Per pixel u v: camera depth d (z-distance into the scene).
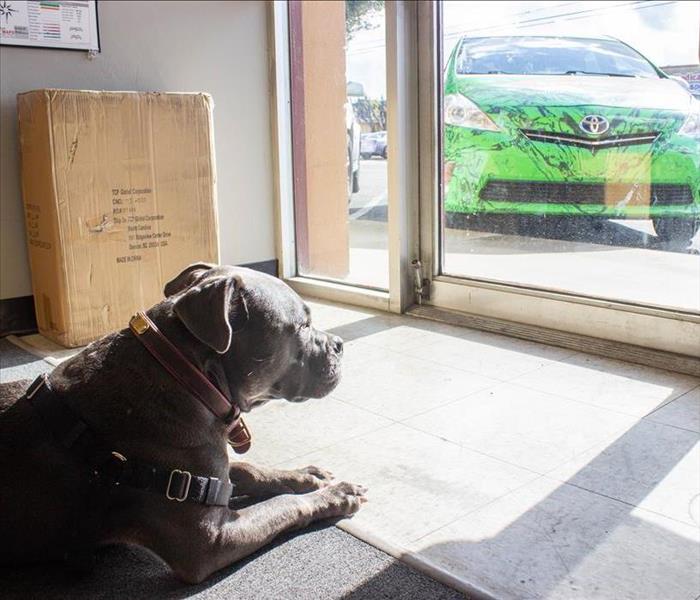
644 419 2.79
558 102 3.66
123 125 3.83
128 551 2.02
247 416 2.92
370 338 3.88
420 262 4.29
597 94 3.52
